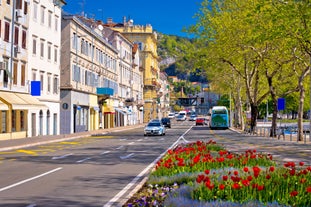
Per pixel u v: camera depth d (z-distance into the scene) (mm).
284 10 23125
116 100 83375
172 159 15219
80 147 31609
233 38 40938
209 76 67938
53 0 50031
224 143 33938
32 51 44312
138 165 19094
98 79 70000
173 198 8852
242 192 8617
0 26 37344
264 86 63594
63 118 54875
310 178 10102
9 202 10484
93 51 66688
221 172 12469
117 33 84062
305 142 34375
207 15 45656
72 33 55781
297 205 7855
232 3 43750
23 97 40906
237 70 49188
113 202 10484
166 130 66625
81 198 11039
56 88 51781
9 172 16656
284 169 11867
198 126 87625
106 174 15961
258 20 26938
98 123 70438
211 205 7852
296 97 74812
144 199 9906
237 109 77938
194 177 11953
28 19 43125
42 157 23391
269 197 8406
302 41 25797
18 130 41688
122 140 41031
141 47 116875
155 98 122000
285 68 44281
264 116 109938
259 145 31391
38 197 11188
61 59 55000
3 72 37969
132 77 99875
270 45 38438
